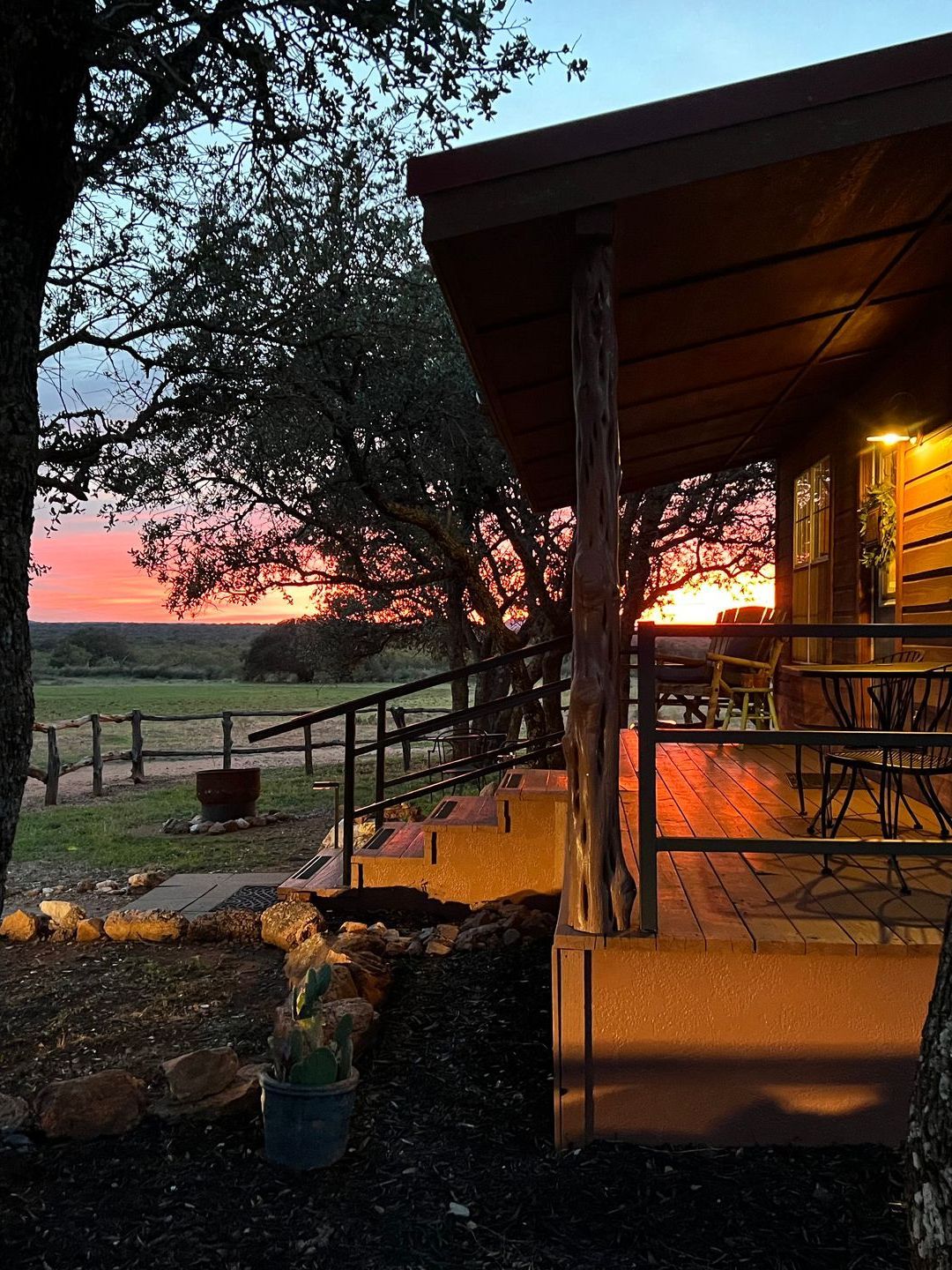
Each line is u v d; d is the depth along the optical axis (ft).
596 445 11.12
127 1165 10.78
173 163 20.44
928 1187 5.82
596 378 11.05
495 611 33.09
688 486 41.22
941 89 10.57
